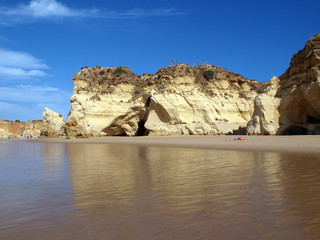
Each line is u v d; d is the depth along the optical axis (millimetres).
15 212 6340
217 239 4492
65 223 5484
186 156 18266
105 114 60406
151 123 54094
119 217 5766
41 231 5082
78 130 59000
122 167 13617
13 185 9680
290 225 4996
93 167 13930
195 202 6734
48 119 80250
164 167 13148
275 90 41969
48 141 57219
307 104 37469
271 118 40188
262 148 21812
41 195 8023
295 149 19750
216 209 6102
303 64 37219
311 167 11750
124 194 7844
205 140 35062
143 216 5785
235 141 30406
